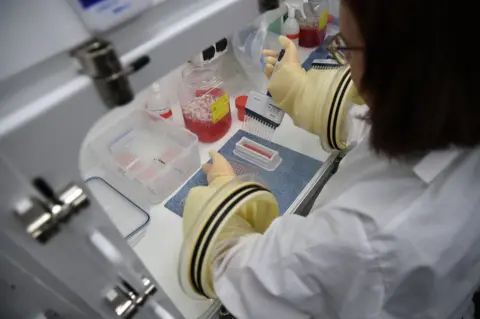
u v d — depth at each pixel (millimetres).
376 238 458
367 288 484
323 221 511
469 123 406
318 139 950
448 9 330
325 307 568
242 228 674
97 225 338
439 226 466
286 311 543
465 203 477
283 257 519
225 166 825
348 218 483
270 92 879
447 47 349
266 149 925
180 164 902
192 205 621
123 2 261
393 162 497
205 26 327
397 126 423
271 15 1108
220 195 585
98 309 394
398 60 376
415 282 501
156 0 286
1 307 348
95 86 269
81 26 256
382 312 522
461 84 375
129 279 410
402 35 356
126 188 886
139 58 285
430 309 543
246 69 1085
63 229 306
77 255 333
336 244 478
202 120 930
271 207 677
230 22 353
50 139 262
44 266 313
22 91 247
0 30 231
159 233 796
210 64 1027
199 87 980
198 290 615
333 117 776
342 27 429
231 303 564
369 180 513
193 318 656
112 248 366
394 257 457
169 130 954
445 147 444
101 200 855
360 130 806
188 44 321
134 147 946
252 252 571
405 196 476
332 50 519
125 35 279
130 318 428
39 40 243
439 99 379
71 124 269
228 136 983
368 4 362
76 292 359
